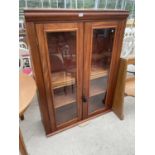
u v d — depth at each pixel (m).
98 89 1.53
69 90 1.35
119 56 1.35
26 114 1.65
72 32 1.00
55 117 1.32
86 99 1.40
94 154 1.21
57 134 1.39
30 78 1.00
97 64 1.36
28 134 1.40
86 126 1.49
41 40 0.90
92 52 1.22
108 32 1.19
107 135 1.38
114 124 1.51
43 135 1.38
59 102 1.31
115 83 1.50
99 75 1.39
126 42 1.95
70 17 0.91
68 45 1.06
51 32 0.92
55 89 1.28
